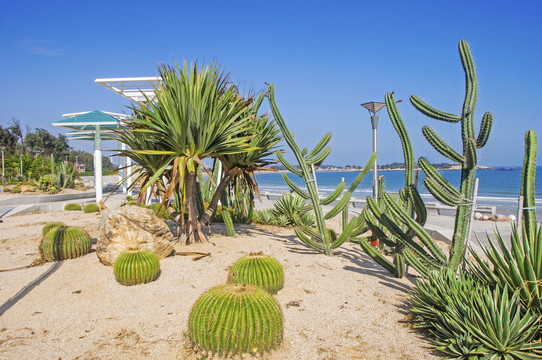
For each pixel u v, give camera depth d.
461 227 4.80
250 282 4.68
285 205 10.99
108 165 90.44
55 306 4.50
